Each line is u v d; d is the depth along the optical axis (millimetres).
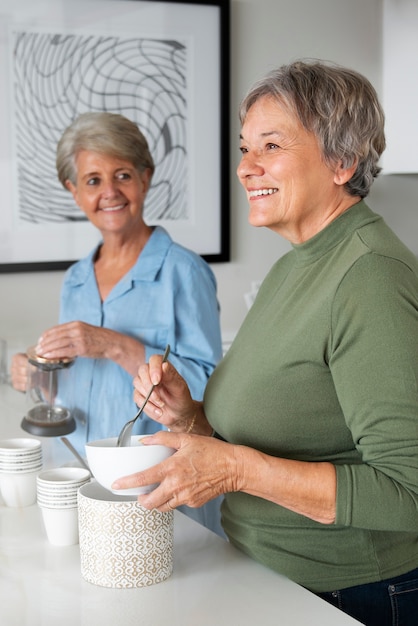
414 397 1123
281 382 1267
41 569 1275
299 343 1235
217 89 3533
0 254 3273
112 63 3361
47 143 3305
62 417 1973
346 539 1285
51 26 3254
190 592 1190
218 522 2064
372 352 1146
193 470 1166
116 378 2080
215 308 2184
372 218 1280
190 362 2090
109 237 2199
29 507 1582
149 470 1168
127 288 2146
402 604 1316
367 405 1147
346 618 1111
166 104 3459
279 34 3641
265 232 3703
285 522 1292
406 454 1124
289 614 1124
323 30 3717
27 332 3354
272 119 1265
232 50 3570
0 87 3211
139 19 3377
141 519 1193
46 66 3264
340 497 1144
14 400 2426
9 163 3258
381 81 3852
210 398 1434
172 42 3438
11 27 3197
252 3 3582
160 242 2174
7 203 3268
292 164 1262
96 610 1133
